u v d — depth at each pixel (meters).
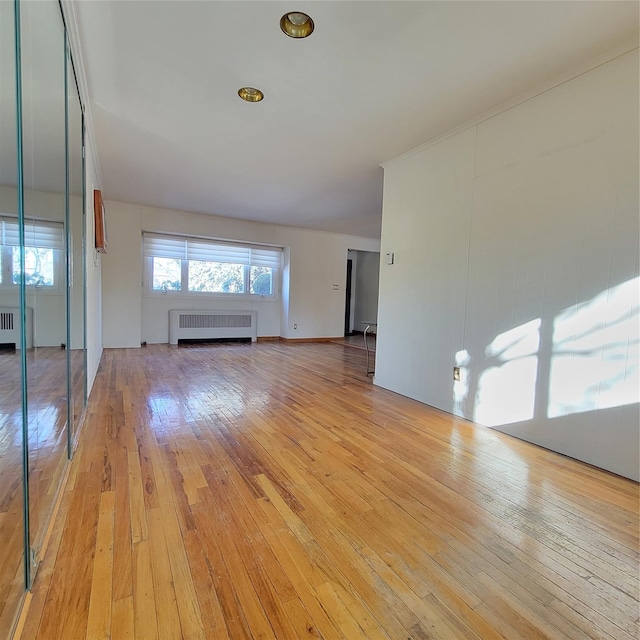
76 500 1.64
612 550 1.42
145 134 3.13
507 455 2.26
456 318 3.00
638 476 1.96
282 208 5.75
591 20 1.78
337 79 2.31
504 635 1.05
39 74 1.48
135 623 1.04
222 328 6.98
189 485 1.80
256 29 1.89
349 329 9.80
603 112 2.07
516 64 2.14
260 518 1.56
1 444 1.24
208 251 6.82
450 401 3.06
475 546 1.43
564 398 2.28
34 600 1.10
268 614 1.09
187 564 1.28
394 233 3.66
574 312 2.22
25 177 1.36
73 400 2.22
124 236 5.75
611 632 1.07
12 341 1.28
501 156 2.63
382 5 1.71
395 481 1.92
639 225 1.95
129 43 2.00
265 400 3.29
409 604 1.15
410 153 3.43
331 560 1.33
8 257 1.27
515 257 2.55
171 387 3.61
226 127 2.99
